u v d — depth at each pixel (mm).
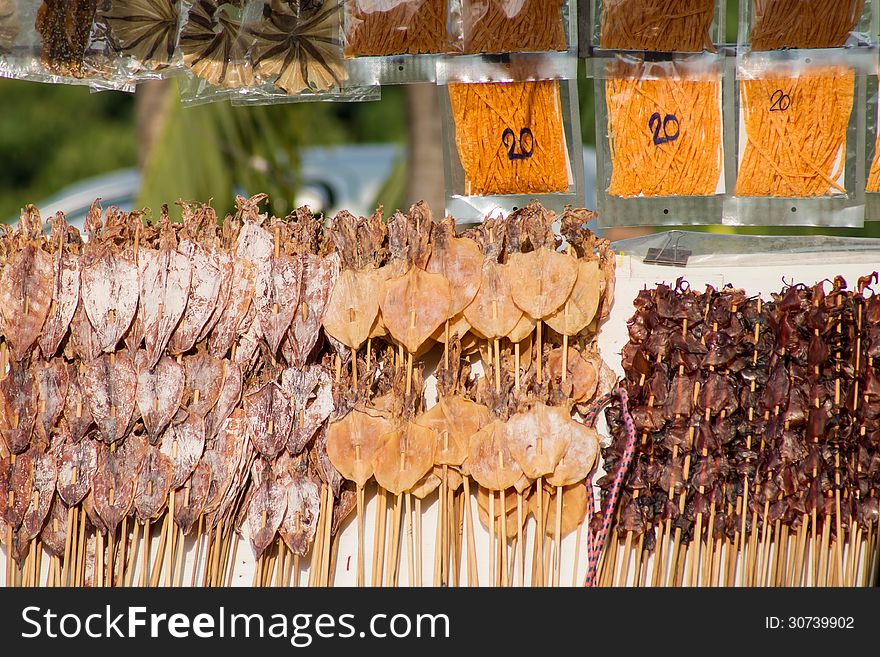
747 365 1350
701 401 1331
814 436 1318
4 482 1374
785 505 1325
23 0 1386
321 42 1374
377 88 1409
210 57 1378
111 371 1365
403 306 1327
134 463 1363
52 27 1394
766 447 1338
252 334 1376
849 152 1346
